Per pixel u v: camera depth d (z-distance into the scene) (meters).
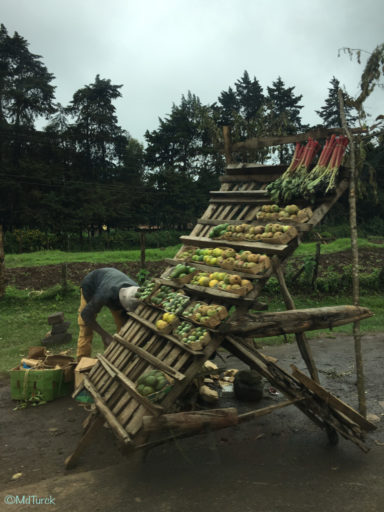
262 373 4.16
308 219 4.25
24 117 49.84
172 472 3.93
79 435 4.86
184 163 57.03
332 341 9.17
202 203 51.16
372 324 10.98
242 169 5.65
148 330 4.65
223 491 3.55
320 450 4.34
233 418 3.75
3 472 4.03
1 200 42.38
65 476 3.90
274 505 3.31
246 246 4.43
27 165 44.12
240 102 59.84
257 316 3.95
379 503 3.30
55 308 12.14
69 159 51.44
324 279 14.58
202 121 31.17
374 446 4.39
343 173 4.49
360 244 23.33
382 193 44.81
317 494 3.47
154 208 50.09
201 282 4.36
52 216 41.97
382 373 6.83
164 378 3.75
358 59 4.67
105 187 48.47
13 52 53.41
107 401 4.21
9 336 9.44
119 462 4.18
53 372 5.89
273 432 4.82
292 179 4.63
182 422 3.50
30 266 17.81
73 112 55.72
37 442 4.69
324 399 4.08
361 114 4.68
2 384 6.58
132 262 18.88
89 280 6.79
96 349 8.34
